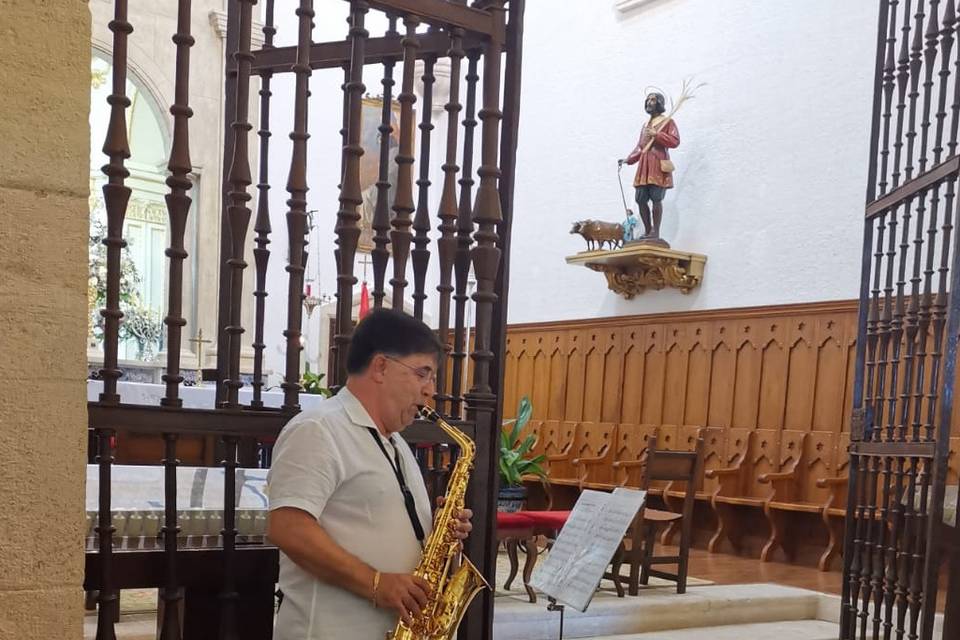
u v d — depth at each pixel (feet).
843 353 26.08
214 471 10.27
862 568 14.11
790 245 27.99
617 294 33.68
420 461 9.16
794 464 26.50
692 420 30.30
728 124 30.27
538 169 37.81
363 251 37.99
